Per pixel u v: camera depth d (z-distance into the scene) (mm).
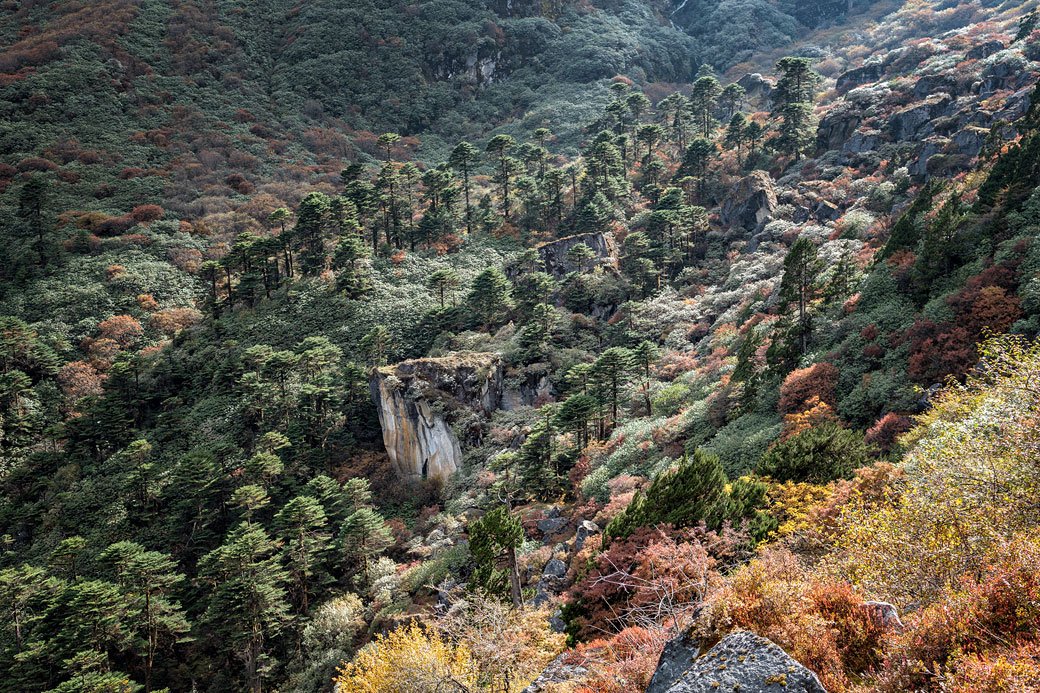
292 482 57312
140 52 158500
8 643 44312
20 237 96188
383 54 190625
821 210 75750
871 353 33000
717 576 9086
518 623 16234
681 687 5305
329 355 70312
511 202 104750
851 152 84562
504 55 198625
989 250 32938
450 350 71688
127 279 88562
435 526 52406
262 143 141875
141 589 42250
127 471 60250
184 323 83875
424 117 177875
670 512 18438
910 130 80688
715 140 115938
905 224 41188
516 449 59875
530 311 75688
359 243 82688
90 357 76688
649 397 53906
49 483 59719
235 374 69812
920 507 9250
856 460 20969
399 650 15586
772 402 36688
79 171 116312
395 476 62094
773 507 18547
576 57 196875
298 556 46531
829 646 6281
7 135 121375
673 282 81375
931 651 5641
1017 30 110438
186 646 45656
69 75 139500
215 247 100375
